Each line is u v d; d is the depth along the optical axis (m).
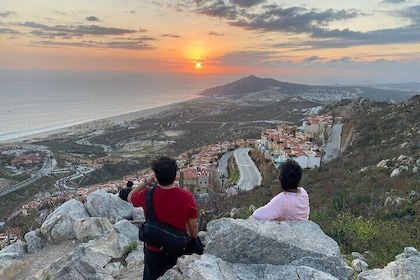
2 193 66.94
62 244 10.09
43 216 18.89
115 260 8.05
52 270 7.34
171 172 4.28
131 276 7.52
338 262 4.34
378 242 12.70
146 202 4.33
